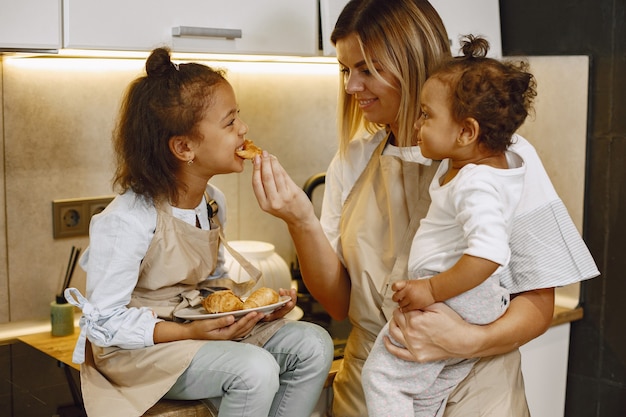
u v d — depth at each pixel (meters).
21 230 1.96
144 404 1.41
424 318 1.42
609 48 2.27
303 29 1.89
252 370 1.38
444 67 1.41
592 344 2.39
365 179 1.69
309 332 1.54
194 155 1.50
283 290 1.59
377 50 1.56
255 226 2.33
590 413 2.42
